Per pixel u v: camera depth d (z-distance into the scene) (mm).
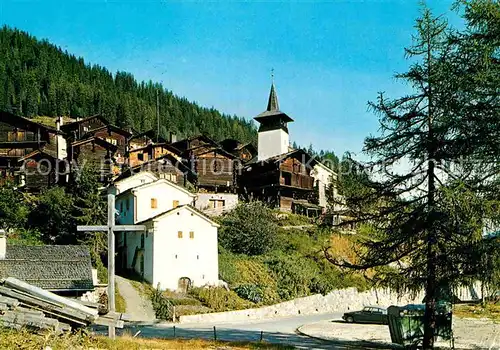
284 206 71625
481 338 26578
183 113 174750
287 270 50156
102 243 46125
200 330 31047
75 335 16250
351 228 23906
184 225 44750
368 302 53031
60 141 84500
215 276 45312
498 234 17688
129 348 17719
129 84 185750
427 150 19797
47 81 154000
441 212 18656
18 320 15531
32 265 33469
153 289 42156
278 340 26859
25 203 50812
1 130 74875
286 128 83688
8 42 171250
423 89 20203
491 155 17703
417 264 20172
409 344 22781
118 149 81188
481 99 17469
